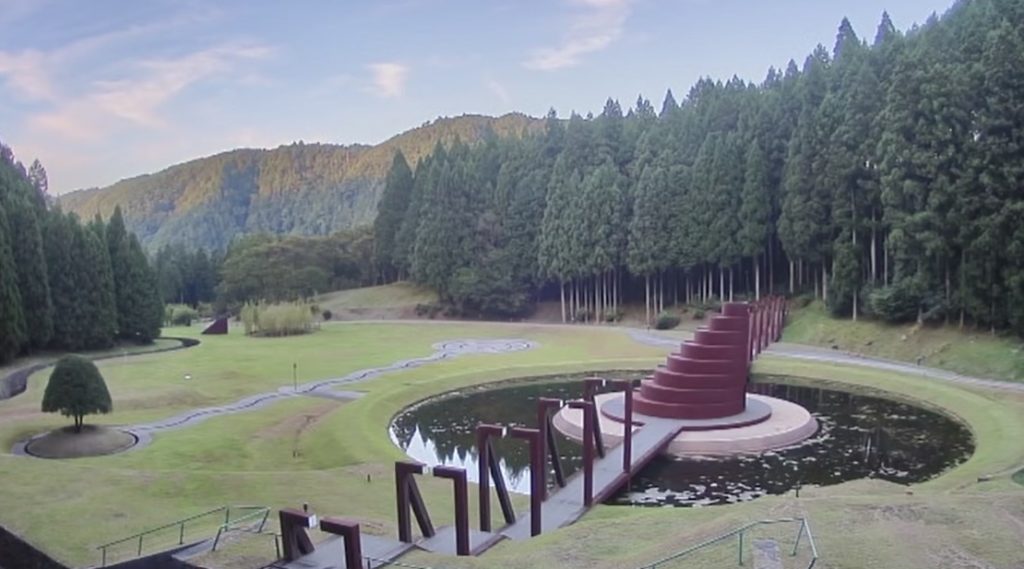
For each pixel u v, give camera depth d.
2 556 17.09
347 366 47.91
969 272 44.31
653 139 76.94
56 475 21.75
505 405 37.69
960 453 27.14
